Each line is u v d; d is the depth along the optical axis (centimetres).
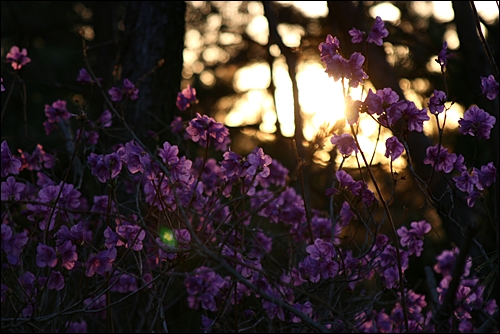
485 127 246
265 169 251
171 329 448
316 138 267
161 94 487
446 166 256
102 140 468
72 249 246
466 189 254
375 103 228
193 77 1623
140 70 487
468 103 664
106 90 584
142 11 498
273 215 352
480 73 363
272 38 507
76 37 1541
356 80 228
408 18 1116
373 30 251
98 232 367
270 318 288
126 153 250
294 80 478
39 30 1502
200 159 422
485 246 350
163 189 265
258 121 1410
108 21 1284
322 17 988
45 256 244
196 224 349
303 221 348
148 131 462
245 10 1520
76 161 402
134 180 367
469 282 353
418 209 276
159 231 259
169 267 243
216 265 371
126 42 500
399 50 895
